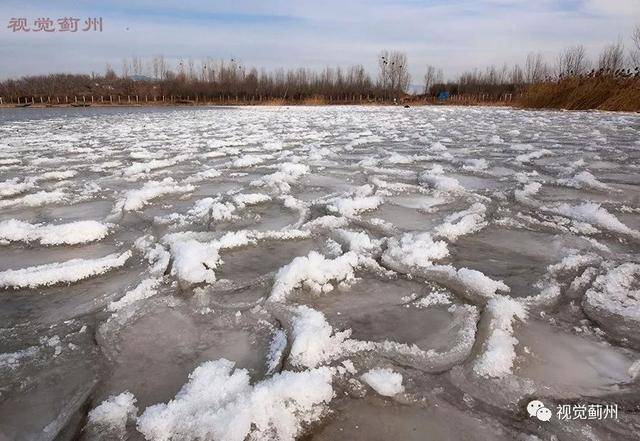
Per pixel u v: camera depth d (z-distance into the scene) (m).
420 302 1.72
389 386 1.21
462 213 2.83
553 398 1.19
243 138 7.35
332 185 3.73
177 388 1.24
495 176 4.11
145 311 1.65
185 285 1.83
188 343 1.45
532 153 5.30
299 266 1.88
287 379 1.19
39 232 2.46
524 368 1.32
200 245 2.13
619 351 1.40
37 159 5.09
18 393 1.23
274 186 3.65
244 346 1.44
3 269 2.04
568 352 1.40
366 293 1.79
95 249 2.28
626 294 1.74
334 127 9.60
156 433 1.07
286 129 9.18
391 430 1.08
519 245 2.32
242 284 1.86
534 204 3.09
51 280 1.88
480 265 2.08
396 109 19.75
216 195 3.41
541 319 1.59
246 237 2.37
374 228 2.59
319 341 1.40
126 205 3.01
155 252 2.16
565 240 2.37
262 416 1.10
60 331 1.53
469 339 1.45
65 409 1.17
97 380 1.28
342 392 1.21
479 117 12.52
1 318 1.61
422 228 2.63
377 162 4.84
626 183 3.79
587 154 5.39
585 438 1.06
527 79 32.19
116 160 5.17
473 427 1.09
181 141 7.06
